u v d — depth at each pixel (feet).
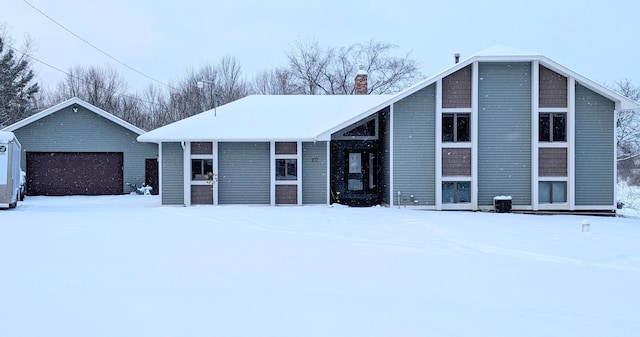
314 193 66.44
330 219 48.91
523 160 63.26
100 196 86.74
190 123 68.95
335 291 20.44
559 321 16.94
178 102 160.04
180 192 66.33
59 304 17.84
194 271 23.70
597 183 63.31
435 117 63.41
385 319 16.80
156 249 29.66
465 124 63.41
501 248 32.37
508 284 22.21
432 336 15.23
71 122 89.61
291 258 27.48
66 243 31.42
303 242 33.63
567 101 62.75
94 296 18.97
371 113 63.16
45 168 89.04
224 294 19.62
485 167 63.41
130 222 43.91
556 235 39.01
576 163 63.26
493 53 62.23
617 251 31.65
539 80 63.10
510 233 39.81
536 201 62.39
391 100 62.85
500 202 61.36
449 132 63.41
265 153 66.74
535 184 62.39
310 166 66.49
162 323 15.94
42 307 17.46
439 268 25.44
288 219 48.55
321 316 16.99
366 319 16.76
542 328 16.17
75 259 26.13
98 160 90.38
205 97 155.33
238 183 66.85
